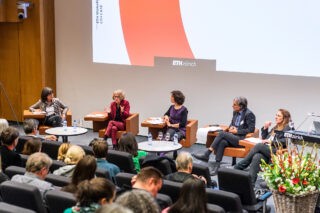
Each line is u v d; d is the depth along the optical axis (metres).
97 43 9.87
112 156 5.62
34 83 10.48
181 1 8.91
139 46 9.47
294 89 8.12
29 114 8.69
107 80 9.95
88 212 3.04
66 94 10.52
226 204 4.19
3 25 10.55
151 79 9.47
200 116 9.09
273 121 8.39
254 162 6.78
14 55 10.58
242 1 8.34
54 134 7.80
